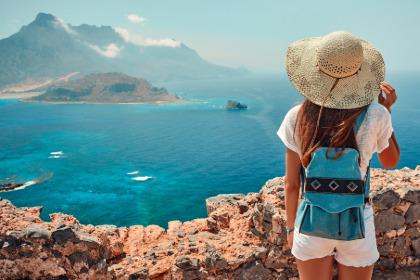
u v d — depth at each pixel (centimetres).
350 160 257
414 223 584
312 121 262
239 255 564
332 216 260
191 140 17712
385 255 582
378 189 593
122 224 7662
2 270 509
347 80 255
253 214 610
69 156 14725
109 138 19038
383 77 266
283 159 12900
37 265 508
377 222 572
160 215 8100
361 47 251
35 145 17225
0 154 15275
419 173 707
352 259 271
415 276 569
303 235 273
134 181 10900
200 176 11281
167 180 10912
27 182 11038
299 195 289
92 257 513
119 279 555
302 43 283
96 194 9675
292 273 559
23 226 544
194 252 593
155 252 616
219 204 862
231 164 12588
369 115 259
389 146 274
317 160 261
